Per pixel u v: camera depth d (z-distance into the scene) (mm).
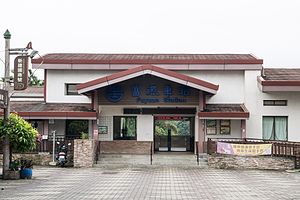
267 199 14547
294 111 29328
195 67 29516
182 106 28750
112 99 28812
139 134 29125
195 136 28953
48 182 18641
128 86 28922
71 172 22656
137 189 16672
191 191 16266
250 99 29625
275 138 29391
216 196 15125
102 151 29125
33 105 30203
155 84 28812
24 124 19688
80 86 27219
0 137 19375
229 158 24891
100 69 30047
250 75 29797
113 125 29250
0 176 20031
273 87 28125
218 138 28797
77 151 25234
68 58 31281
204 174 22078
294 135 29234
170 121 29859
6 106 19250
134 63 29812
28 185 17641
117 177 20625
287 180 19938
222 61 29359
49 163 25703
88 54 34906
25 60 20281
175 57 32438
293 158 24562
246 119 28109
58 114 27797
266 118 29625
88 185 17734
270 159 24594
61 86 30656
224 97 29812
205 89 27031
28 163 20188
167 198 14617
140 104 28891
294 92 29359
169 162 26016
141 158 26875
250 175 21844
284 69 34250
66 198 14391
